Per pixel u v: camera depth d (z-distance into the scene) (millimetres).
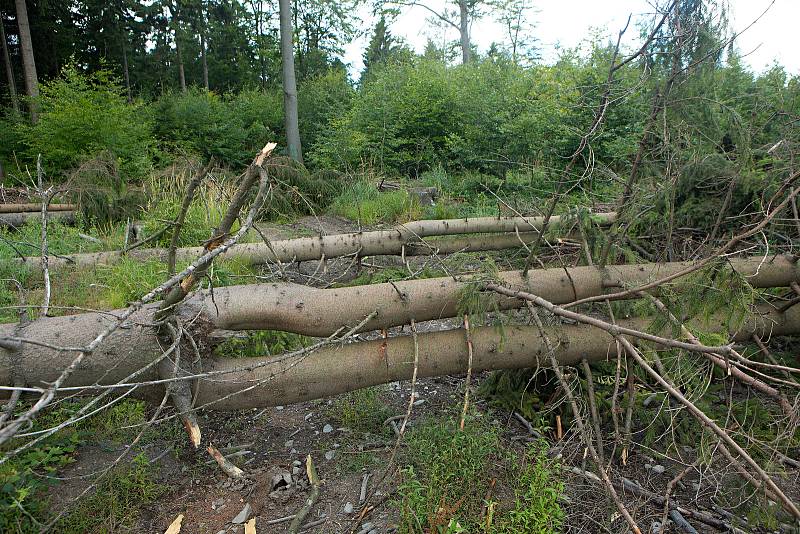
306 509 2205
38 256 4754
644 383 2842
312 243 5203
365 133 12352
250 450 2711
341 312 2566
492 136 10234
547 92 10406
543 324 2768
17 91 18891
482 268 2809
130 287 4176
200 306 2432
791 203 3268
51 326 2258
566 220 3607
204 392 2441
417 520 1944
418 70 13375
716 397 3039
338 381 2572
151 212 6594
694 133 3514
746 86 4938
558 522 1968
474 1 19906
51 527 2029
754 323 2908
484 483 2186
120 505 2211
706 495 2346
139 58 23656
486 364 2678
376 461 2529
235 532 2133
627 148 6695
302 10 23078
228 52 24719
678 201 3789
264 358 2578
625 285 2875
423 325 4391
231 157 14250
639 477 2479
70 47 20641
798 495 2309
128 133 11258
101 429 2707
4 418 1422
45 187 8734
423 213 8602
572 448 2590
